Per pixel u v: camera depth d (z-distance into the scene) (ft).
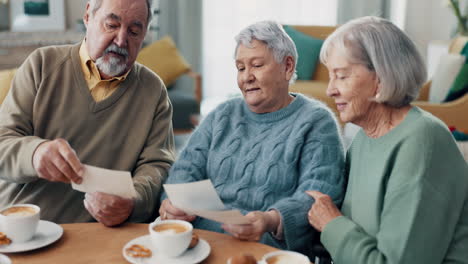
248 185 6.02
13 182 6.16
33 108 6.29
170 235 4.25
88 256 4.42
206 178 6.46
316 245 5.49
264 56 5.93
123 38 6.19
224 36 21.85
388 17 21.79
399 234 4.48
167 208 5.61
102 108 6.41
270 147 6.01
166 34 20.74
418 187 4.49
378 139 4.96
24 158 5.49
